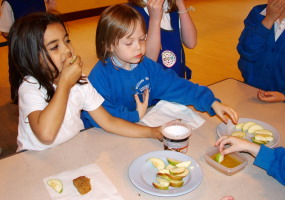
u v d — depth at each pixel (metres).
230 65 4.18
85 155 1.20
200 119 1.44
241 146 1.13
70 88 1.21
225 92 1.69
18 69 1.24
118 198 0.98
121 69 1.49
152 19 1.71
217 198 0.98
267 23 1.90
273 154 1.07
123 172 1.10
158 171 1.07
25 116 1.22
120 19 1.32
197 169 1.07
